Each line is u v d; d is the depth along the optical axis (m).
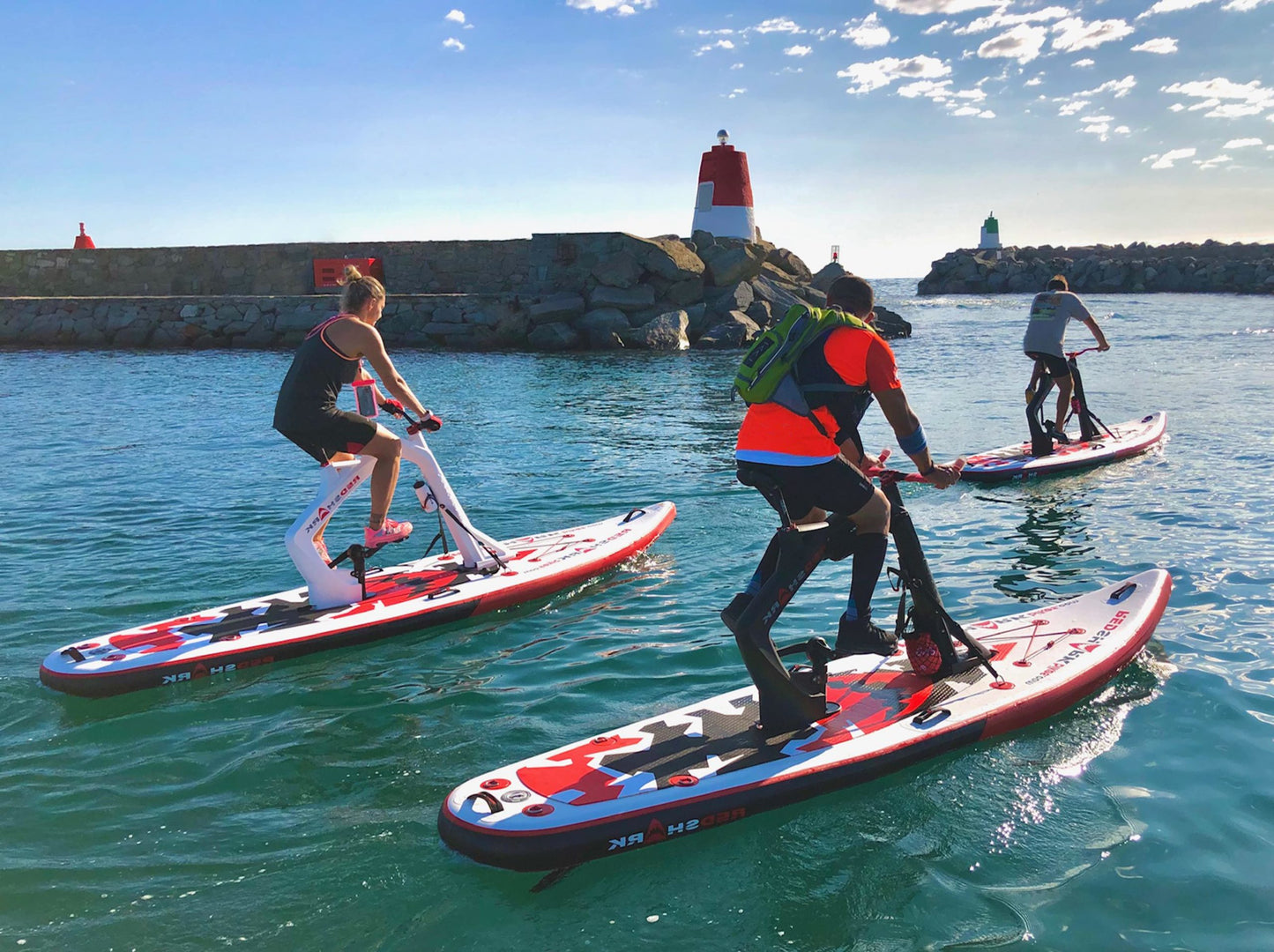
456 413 14.14
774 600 3.56
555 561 6.09
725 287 28.47
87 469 9.98
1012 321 36.91
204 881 3.03
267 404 15.10
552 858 3.04
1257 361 19.62
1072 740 3.81
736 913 2.84
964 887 2.92
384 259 30.91
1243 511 7.34
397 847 3.20
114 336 27.78
